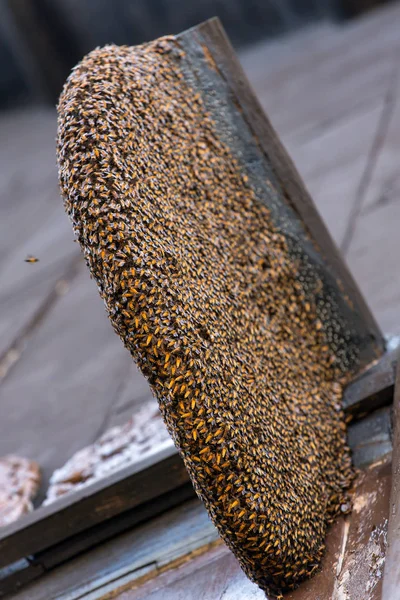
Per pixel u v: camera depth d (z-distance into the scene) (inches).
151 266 64.1
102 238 63.7
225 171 84.4
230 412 64.2
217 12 510.3
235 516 62.6
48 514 87.0
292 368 80.7
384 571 58.7
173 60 84.0
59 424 148.3
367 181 189.6
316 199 193.2
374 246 152.8
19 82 573.0
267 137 90.4
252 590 71.6
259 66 434.0
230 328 71.6
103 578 84.7
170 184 75.2
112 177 65.9
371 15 422.3
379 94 261.1
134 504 87.0
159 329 62.3
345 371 89.6
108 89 72.1
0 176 447.5
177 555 82.7
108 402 147.6
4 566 88.3
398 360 83.7
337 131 242.1
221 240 79.4
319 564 67.7
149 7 516.1
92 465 110.3
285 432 71.4
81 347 183.3
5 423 160.1
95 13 506.0
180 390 61.9
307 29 469.4
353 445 80.6
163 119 78.4
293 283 87.5
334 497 73.5
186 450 62.6
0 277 273.6
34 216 342.3
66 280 238.5
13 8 486.0
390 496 65.8
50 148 458.3
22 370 186.9
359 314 92.1
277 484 66.1
